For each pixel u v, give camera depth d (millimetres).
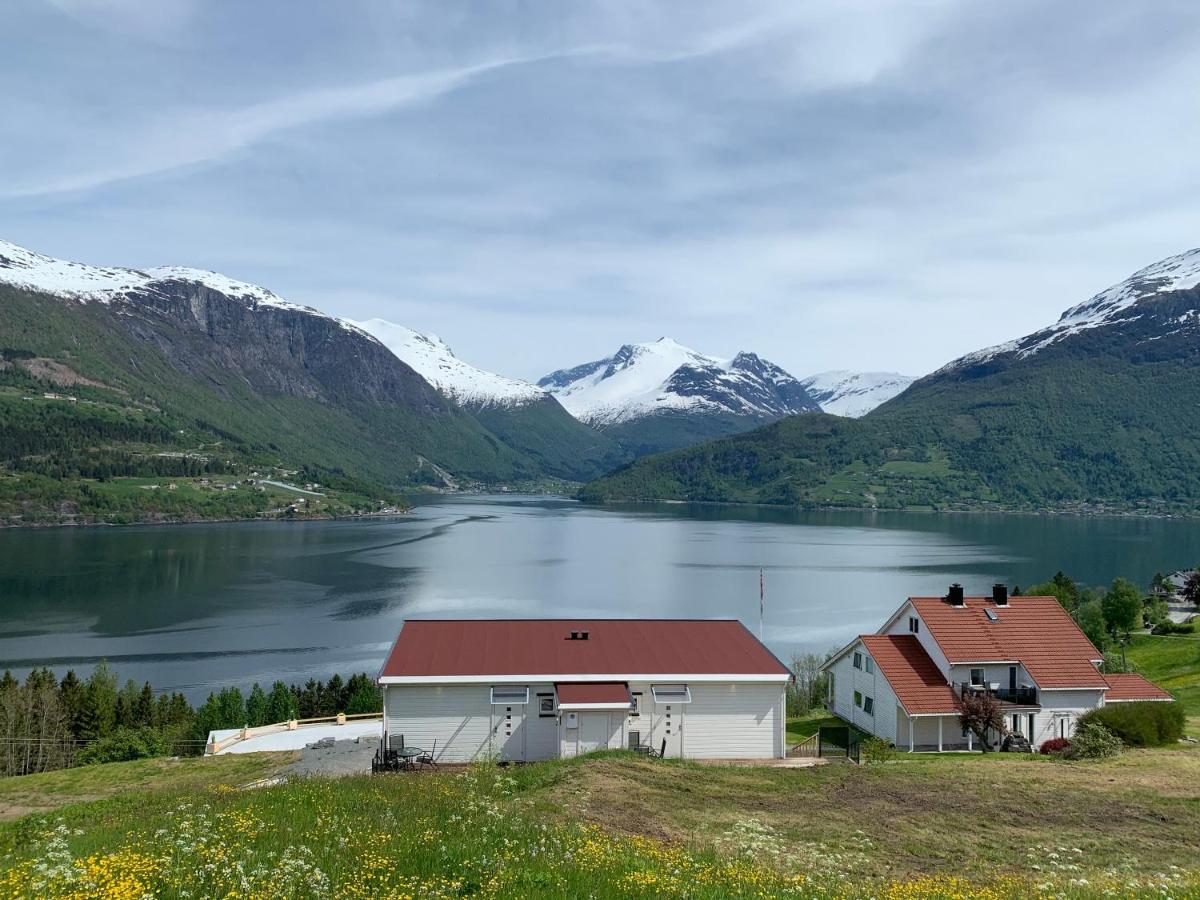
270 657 96125
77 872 13250
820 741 48781
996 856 23672
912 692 51594
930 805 29938
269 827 18203
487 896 13430
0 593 136500
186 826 17078
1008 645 53625
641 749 42406
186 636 106375
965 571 175750
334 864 14820
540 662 45656
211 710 65438
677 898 14406
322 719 65062
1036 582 159375
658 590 147375
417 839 17266
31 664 92250
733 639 50000
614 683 44500
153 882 13289
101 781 44281
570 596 140500
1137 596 103750
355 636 106750
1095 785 33438
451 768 41156
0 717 62156
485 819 20141
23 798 41562
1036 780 34312
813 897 15664
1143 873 21844
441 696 44156
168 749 61500
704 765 36781
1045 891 17672
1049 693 51594
